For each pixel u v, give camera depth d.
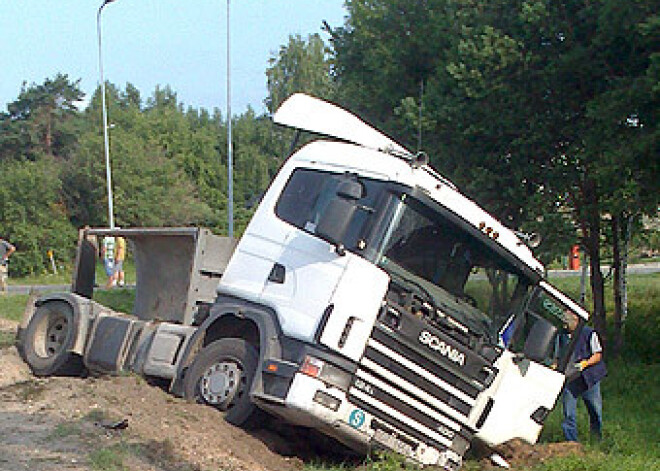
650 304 21.20
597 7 14.36
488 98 15.38
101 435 7.75
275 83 64.25
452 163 16.66
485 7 15.74
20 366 11.59
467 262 8.61
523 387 8.95
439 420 8.42
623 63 14.83
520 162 15.99
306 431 9.27
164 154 60.91
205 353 9.17
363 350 8.05
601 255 18.98
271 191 9.30
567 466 8.66
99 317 11.14
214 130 84.00
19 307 20.62
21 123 66.75
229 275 9.23
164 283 11.14
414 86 18.09
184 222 56.91
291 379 8.15
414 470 8.12
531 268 8.87
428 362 8.30
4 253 28.69
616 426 11.59
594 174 14.41
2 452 7.10
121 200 54.88
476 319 8.65
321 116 9.95
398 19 17.86
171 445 7.69
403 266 8.33
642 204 13.90
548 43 15.16
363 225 8.32
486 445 8.86
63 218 53.00
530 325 8.99
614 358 17.42
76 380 9.64
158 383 9.92
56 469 6.81
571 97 15.45
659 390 14.65
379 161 8.59
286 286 8.64
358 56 19.48
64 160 61.53
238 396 8.88
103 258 14.73
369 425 8.16
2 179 52.50
